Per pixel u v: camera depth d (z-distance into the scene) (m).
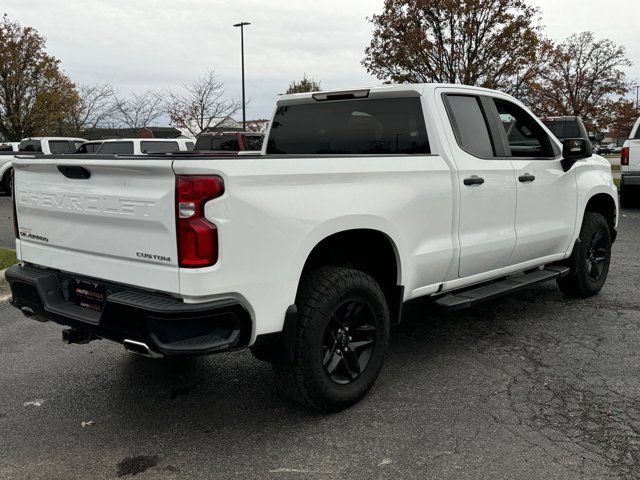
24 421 3.67
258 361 4.62
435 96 4.38
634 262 7.88
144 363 4.61
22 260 3.98
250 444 3.34
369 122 4.67
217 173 2.95
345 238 3.88
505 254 4.82
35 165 3.63
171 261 2.99
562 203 5.41
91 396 4.02
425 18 18.92
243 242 3.05
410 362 4.50
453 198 4.27
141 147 17.27
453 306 4.27
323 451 3.24
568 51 28.12
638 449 3.20
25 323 5.61
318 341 3.41
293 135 5.19
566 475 2.96
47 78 30.61
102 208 3.27
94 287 3.47
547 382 4.09
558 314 5.63
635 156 12.74
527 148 5.14
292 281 3.28
